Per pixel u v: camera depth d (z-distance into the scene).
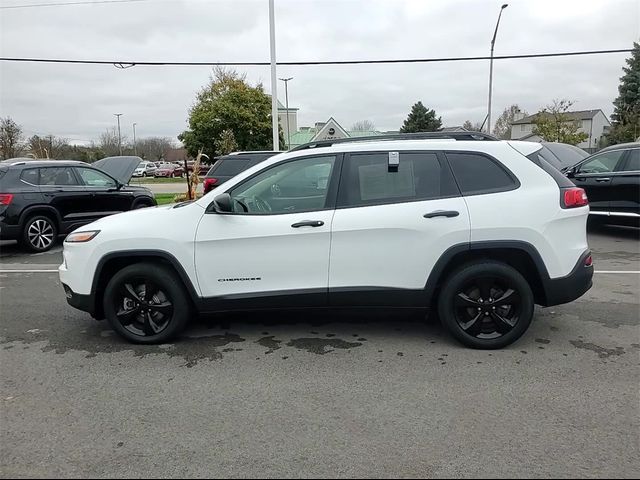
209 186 10.62
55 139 60.66
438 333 4.65
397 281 4.20
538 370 3.83
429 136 4.54
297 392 3.53
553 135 42.97
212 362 4.07
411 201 4.18
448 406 3.30
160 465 2.73
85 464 2.74
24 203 9.23
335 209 4.23
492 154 4.23
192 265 4.28
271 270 4.26
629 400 3.35
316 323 4.97
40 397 3.52
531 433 2.97
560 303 4.21
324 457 2.78
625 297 5.75
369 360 4.07
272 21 17.98
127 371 3.93
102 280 4.48
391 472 2.64
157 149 89.38
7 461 2.78
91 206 10.33
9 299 6.13
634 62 47.88
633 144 9.64
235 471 2.67
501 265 4.14
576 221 4.16
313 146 4.52
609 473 2.60
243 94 39.97
